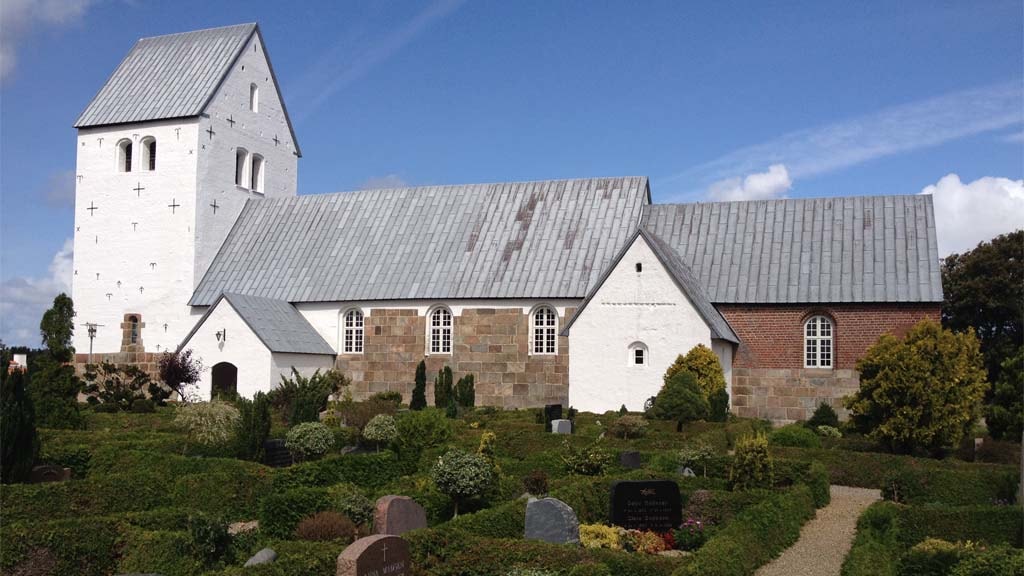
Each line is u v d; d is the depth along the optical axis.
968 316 56.69
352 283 40.97
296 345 39.03
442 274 39.88
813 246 36.47
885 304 33.94
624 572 12.74
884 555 13.23
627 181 41.31
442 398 35.84
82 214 46.06
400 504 14.70
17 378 17.84
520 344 37.94
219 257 44.78
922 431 24.78
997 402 27.88
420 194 44.19
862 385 26.28
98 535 13.00
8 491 15.11
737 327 35.84
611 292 34.12
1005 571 12.23
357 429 26.16
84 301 45.53
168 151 44.56
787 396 34.78
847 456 23.25
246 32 47.19
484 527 14.53
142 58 48.16
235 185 46.31
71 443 22.22
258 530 15.14
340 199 45.53
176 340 43.53
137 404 35.19
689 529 16.30
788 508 17.00
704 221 38.94
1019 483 18.73
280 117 49.81
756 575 14.24
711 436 25.09
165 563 12.58
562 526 14.38
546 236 40.00
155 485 17.20
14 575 12.18
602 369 33.91
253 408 22.59
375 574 11.38
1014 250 54.56
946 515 15.87
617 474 21.05
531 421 30.98
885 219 36.41
